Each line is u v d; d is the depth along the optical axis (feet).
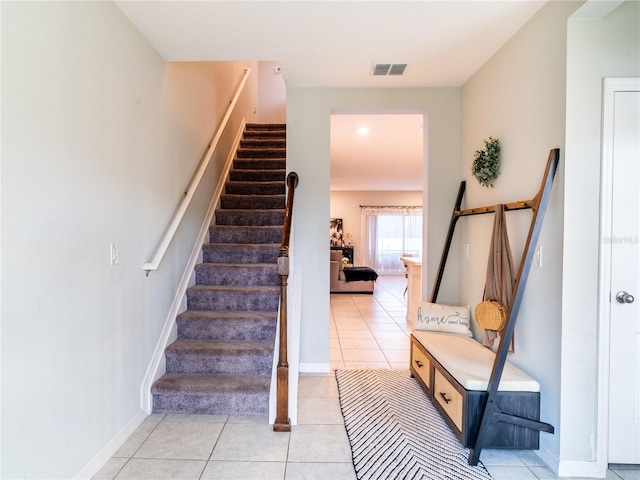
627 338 5.94
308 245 10.42
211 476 5.83
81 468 5.53
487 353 7.76
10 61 4.20
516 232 7.30
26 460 4.50
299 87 10.29
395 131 14.84
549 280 6.22
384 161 20.94
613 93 5.81
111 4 6.23
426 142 10.62
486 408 6.19
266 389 7.80
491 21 6.88
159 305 8.38
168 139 8.83
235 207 13.53
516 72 7.28
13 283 4.29
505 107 7.72
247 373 8.48
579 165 5.84
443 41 7.65
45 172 4.75
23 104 4.39
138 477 5.78
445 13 6.60
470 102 9.62
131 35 6.95
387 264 36.35
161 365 8.30
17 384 4.37
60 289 5.06
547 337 6.27
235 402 7.77
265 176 14.89
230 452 6.46
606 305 5.92
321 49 8.02
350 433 7.12
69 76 5.19
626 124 5.83
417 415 7.84
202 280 10.69
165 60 8.57
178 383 7.91
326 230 10.42
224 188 14.12
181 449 6.53
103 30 6.01
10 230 4.24
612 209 5.87
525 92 6.95
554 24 6.07
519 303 6.17
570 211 5.86
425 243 10.73
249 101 19.51
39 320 4.68
